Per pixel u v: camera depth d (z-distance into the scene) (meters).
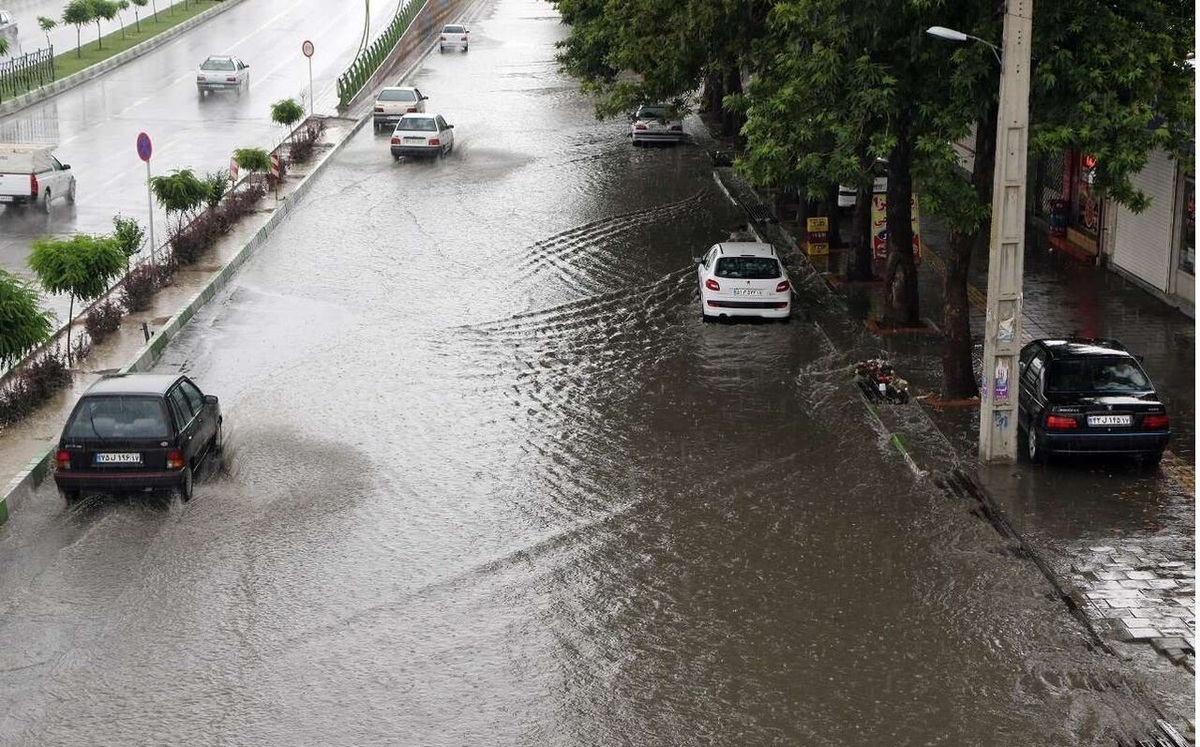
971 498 19.23
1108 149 19.36
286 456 20.95
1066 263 32.22
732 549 17.67
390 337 27.33
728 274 28.19
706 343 26.97
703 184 43.53
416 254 34.50
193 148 47.44
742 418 22.67
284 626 15.70
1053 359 20.45
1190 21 21.11
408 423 22.42
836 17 21.47
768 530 18.23
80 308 29.23
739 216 38.91
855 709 13.91
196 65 66.69
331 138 51.47
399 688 14.38
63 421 22.12
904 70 21.55
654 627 15.66
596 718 13.80
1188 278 27.78
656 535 18.11
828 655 14.99
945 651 15.04
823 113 21.98
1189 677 14.36
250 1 92.00
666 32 36.38
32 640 15.31
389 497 19.39
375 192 42.50
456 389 24.12
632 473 20.27
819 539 17.94
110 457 18.64
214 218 35.69
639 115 50.50
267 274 32.62
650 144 50.41
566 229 37.22
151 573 16.97
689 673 14.64
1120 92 20.36
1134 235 30.08
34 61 59.84
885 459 20.78
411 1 82.38
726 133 53.06
